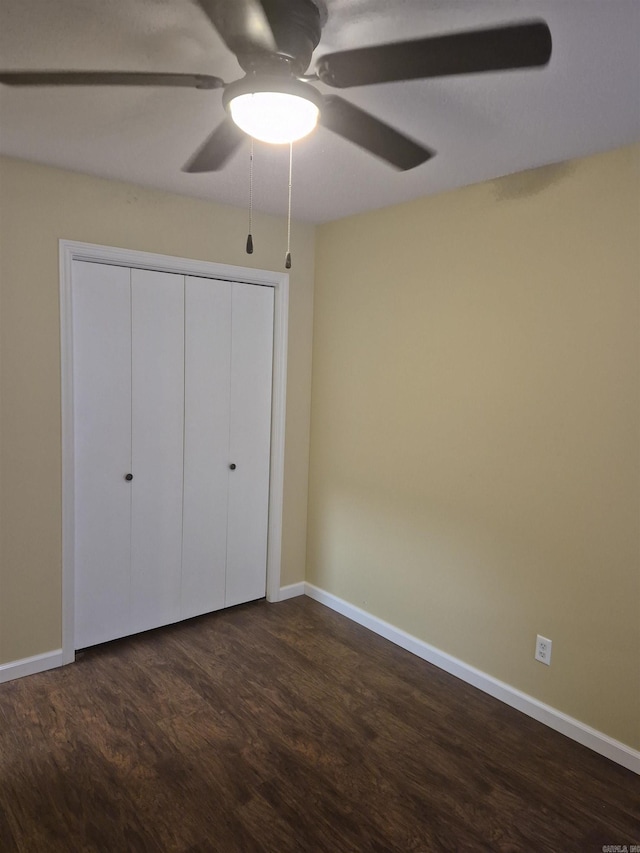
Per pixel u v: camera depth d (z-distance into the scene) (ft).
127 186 8.93
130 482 9.71
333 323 11.08
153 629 10.36
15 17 4.42
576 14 4.29
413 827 6.21
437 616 9.45
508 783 6.89
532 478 8.00
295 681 8.92
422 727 7.89
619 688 7.25
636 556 7.01
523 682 8.28
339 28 4.58
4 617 8.52
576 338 7.42
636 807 6.56
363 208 9.97
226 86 4.44
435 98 5.69
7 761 6.98
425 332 9.34
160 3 4.20
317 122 4.88
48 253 8.34
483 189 8.38
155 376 9.77
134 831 6.05
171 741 7.43
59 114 6.28
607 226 7.06
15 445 8.35
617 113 5.99
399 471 9.95
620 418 7.05
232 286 10.52
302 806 6.45
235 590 11.39
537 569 8.02
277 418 11.29
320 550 11.75
